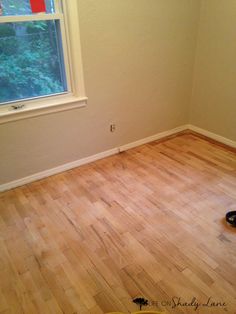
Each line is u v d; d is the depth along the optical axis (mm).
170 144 3139
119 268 1655
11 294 1529
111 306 1450
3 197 2324
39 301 1487
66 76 2408
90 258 1727
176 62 2973
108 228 1956
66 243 1844
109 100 2686
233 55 2715
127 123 2928
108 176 2570
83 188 2408
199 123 3346
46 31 2197
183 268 1642
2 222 2047
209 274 1601
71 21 2166
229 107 2924
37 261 1720
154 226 1961
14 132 2279
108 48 2447
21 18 2025
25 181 2492
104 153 2898
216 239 1839
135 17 2459
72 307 1450
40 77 2332
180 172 2590
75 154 2701
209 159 2797
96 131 2740
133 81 2752
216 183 2414
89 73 2449
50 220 2051
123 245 1812
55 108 2389
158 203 2191
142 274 1614
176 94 3176
